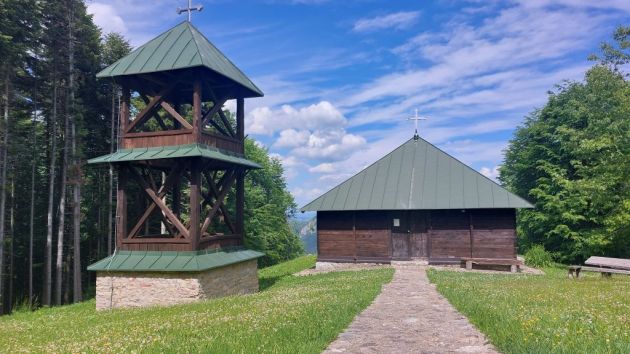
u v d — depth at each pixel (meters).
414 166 30.39
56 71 30.67
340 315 10.11
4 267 32.81
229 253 20.34
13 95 29.84
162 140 19.06
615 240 32.88
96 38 34.31
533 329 7.48
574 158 36.81
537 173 40.91
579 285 15.40
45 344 9.16
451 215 28.12
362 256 29.17
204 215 34.81
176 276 17.55
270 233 55.28
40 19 29.70
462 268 26.95
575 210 34.34
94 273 38.59
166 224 21.16
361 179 30.61
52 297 34.50
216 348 7.04
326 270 28.20
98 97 35.88
